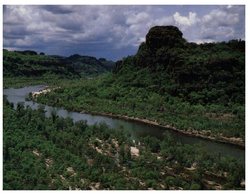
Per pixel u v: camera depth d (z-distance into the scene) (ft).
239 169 460.14
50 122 619.26
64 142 528.22
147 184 417.69
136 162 484.74
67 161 464.65
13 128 560.20
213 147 607.78
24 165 434.30
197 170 468.75
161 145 545.44
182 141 637.30
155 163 484.33
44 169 438.40
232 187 437.17
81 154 495.00
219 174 473.67
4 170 419.54
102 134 586.86
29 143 507.30
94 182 421.18
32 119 615.16
